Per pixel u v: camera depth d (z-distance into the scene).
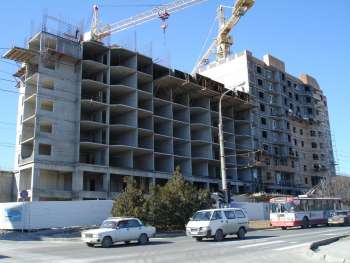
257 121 86.06
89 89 59.50
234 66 88.44
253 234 28.78
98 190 56.94
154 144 68.31
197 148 74.69
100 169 55.09
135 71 62.34
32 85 57.03
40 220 35.16
